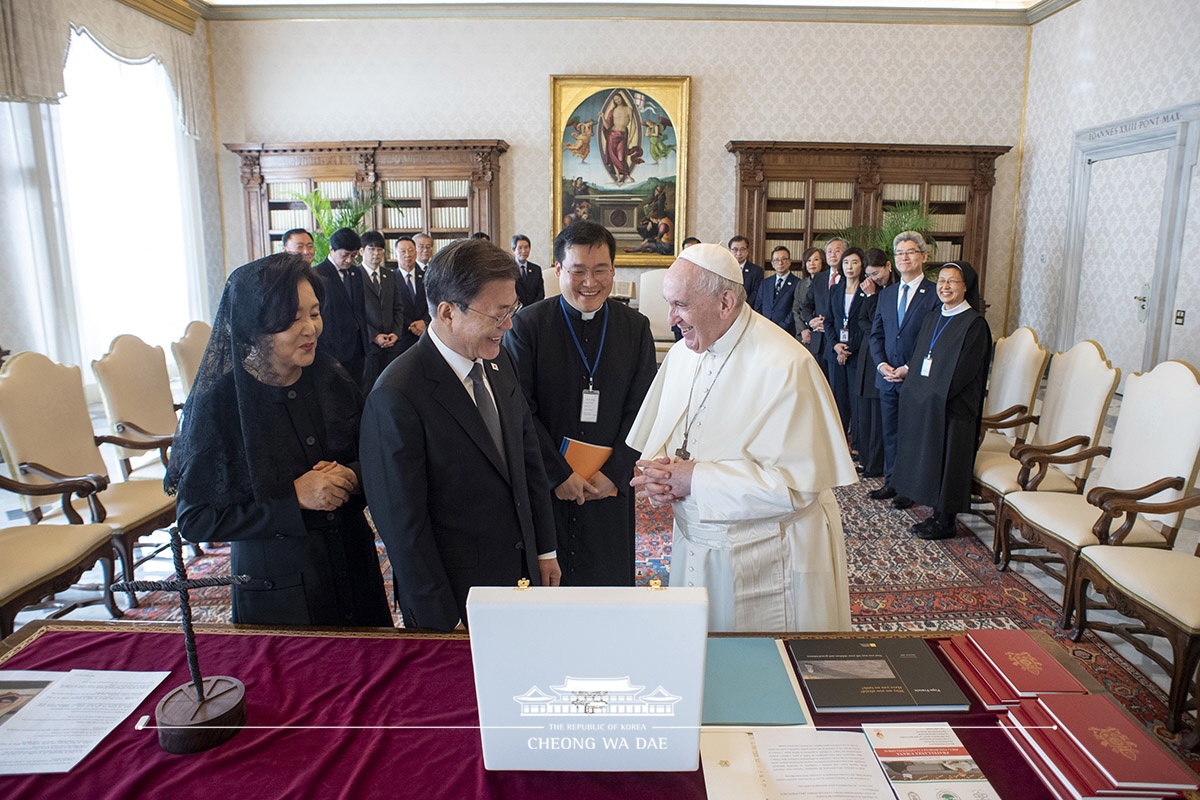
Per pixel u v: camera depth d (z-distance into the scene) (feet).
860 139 31.17
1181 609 7.88
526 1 30.14
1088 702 4.04
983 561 12.94
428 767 3.71
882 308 16.52
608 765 3.66
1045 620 10.72
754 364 6.29
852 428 20.35
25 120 22.31
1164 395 10.34
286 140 31.48
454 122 31.22
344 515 5.71
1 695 4.25
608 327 8.18
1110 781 3.44
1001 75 30.89
